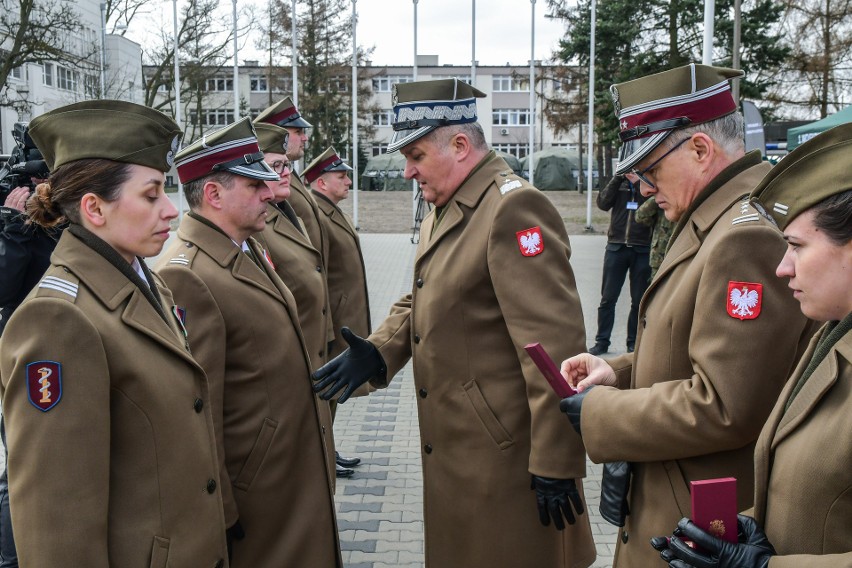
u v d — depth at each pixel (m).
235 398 2.80
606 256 7.68
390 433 5.77
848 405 1.41
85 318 1.80
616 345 8.23
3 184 3.71
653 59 22.52
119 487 1.89
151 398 1.91
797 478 1.47
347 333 3.05
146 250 1.99
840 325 1.48
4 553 2.93
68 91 31.48
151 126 1.95
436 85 2.82
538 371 2.59
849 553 1.35
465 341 2.81
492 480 2.82
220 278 2.79
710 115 2.09
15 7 20.19
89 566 1.75
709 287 1.92
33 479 1.72
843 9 19.17
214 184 2.87
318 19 37.16
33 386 1.73
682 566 1.55
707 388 1.88
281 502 2.86
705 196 2.10
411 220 24.38
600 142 25.88
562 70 31.98
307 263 4.38
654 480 2.14
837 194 1.42
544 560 2.87
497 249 2.69
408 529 4.19
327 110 37.78
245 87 43.25
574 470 2.60
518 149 51.91
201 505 2.06
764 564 1.46
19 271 3.48
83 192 1.91
